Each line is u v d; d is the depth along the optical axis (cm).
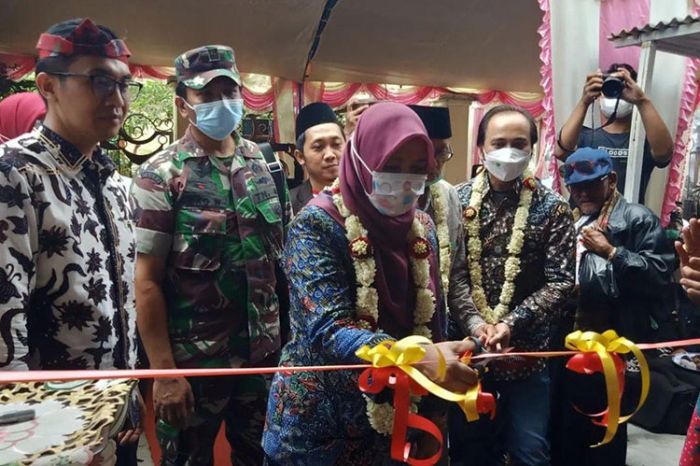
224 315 214
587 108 316
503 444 249
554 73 347
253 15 503
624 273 258
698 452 161
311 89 757
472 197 245
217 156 221
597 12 349
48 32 162
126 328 179
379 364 114
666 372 334
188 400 208
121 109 170
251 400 220
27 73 557
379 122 142
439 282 163
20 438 96
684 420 329
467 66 691
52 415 106
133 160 577
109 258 173
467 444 262
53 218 154
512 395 235
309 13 511
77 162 165
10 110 226
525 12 540
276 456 153
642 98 302
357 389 144
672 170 341
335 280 143
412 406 147
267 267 221
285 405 152
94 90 160
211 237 209
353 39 597
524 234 234
